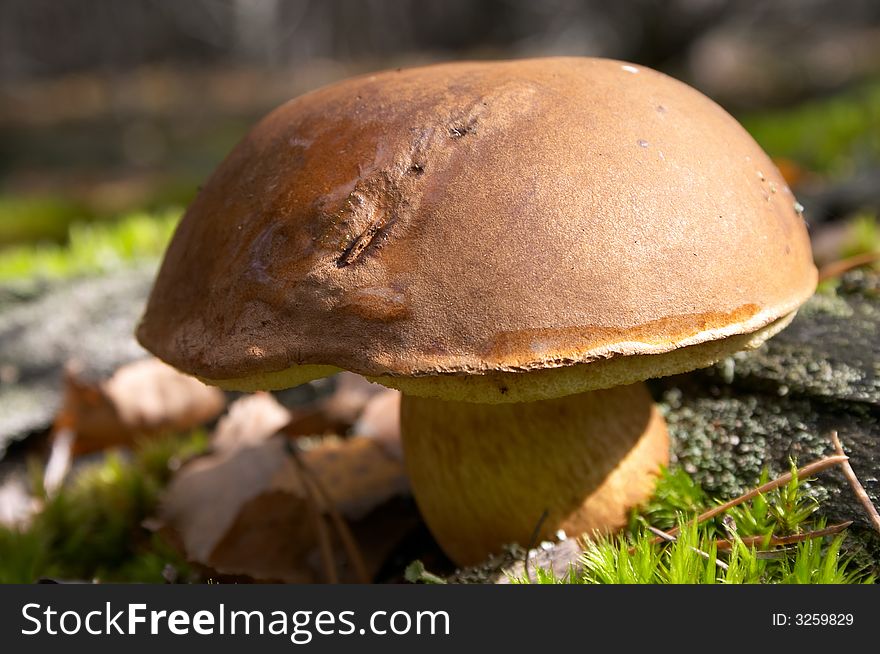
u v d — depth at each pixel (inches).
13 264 13.1
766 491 6.6
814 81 37.1
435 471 6.8
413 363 5.7
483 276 5.7
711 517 6.7
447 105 6.1
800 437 7.1
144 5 64.1
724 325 5.8
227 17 64.6
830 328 7.8
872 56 43.8
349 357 5.8
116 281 11.4
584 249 5.8
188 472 8.4
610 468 6.7
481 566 6.8
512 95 6.2
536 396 5.8
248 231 6.2
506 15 59.9
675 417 7.5
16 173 35.5
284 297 6.0
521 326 5.7
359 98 6.4
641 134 6.1
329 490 8.1
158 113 49.4
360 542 7.8
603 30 41.6
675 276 5.8
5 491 9.6
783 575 6.3
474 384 5.8
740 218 6.0
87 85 59.6
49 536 8.5
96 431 9.9
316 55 65.2
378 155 6.1
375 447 8.6
